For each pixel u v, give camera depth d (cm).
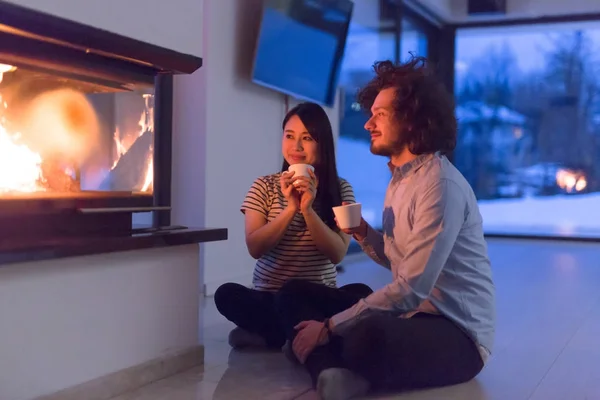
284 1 362
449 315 174
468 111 703
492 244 609
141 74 189
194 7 201
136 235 182
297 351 176
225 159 342
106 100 186
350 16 443
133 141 192
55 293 160
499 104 693
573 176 672
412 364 168
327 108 455
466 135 705
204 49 325
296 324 193
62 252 158
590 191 666
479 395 175
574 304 308
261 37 349
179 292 197
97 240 167
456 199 167
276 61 368
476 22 675
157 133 203
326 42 418
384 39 558
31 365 155
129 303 180
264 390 177
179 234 192
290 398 170
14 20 149
